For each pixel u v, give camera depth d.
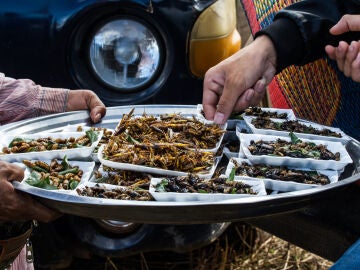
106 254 1.54
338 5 1.33
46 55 1.62
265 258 1.91
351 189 1.23
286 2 1.44
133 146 1.24
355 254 0.92
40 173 1.17
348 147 1.29
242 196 1.05
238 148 1.32
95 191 1.08
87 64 1.62
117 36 1.60
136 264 1.85
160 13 1.59
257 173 1.17
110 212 0.96
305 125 1.37
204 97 1.32
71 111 1.40
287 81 1.47
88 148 1.24
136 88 1.62
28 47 1.62
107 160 1.19
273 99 1.54
